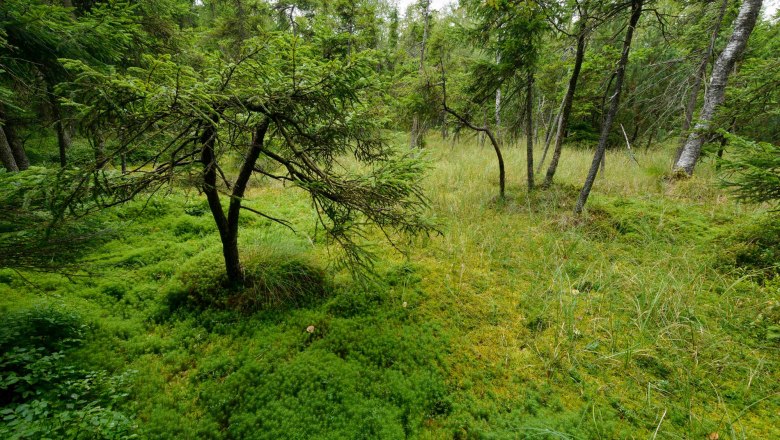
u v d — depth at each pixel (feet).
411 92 23.75
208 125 9.82
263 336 12.81
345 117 12.74
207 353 12.06
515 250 20.10
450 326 13.80
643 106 43.34
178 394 10.30
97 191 8.56
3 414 8.14
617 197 25.48
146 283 15.69
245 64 9.95
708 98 25.55
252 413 9.72
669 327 12.69
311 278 16.17
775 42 32.42
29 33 13.79
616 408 10.01
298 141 12.20
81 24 14.84
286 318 13.89
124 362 11.17
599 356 12.00
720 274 15.97
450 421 9.66
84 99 7.80
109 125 8.39
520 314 14.60
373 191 10.68
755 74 19.13
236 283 14.90
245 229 22.20
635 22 18.66
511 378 11.19
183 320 13.71
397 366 11.63
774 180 12.50
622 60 19.60
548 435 8.82
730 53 24.09
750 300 13.89
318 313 14.25
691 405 9.99
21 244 9.70
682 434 9.08
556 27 22.07
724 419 9.43
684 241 19.01
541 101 54.80
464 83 26.73
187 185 9.61
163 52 24.34
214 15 63.10
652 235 20.01
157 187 9.63
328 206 11.60
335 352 12.31
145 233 20.59
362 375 11.24
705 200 23.61
